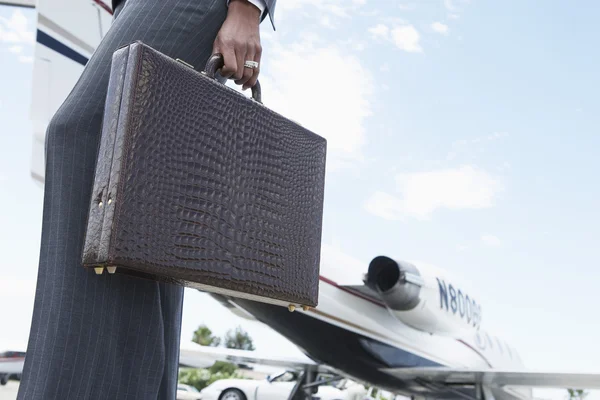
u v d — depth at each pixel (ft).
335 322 28.35
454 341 36.04
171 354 4.35
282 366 37.06
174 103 3.37
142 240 3.11
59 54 8.52
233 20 4.32
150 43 4.08
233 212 3.67
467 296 31.65
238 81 4.41
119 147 3.09
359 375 30.55
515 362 43.34
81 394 3.49
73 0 8.72
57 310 3.49
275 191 4.02
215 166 3.59
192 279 3.36
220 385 45.34
